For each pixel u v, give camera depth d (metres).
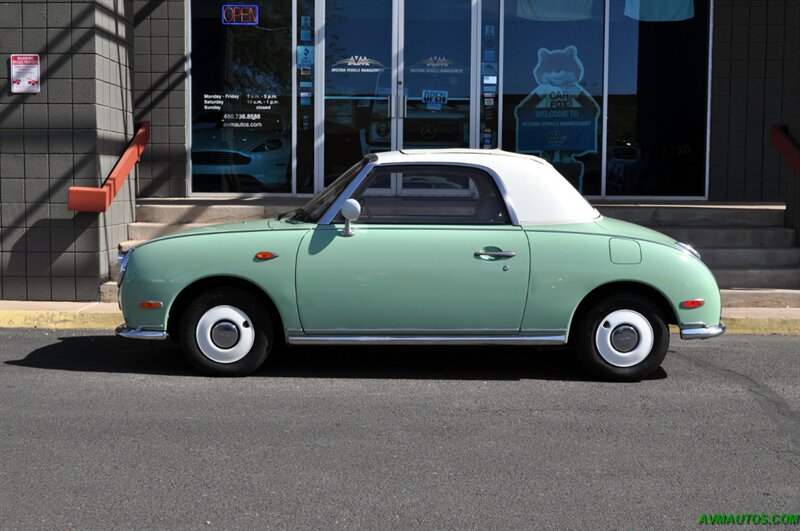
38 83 8.88
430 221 6.43
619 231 6.48
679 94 12.09
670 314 6.57
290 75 11.86
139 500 4.26
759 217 10.40
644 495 4.38
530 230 6.38
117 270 9.49
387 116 11.96
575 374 6.77
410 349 7.58
